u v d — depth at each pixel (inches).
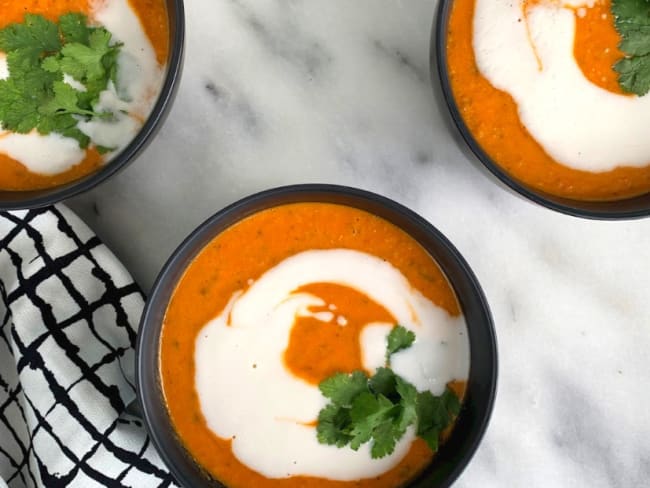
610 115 12.1
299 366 11.8
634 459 13.5
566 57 12.1
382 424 11.6
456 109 11.6
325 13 13.5
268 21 13.5
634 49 11.9
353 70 13.5
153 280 13.5
